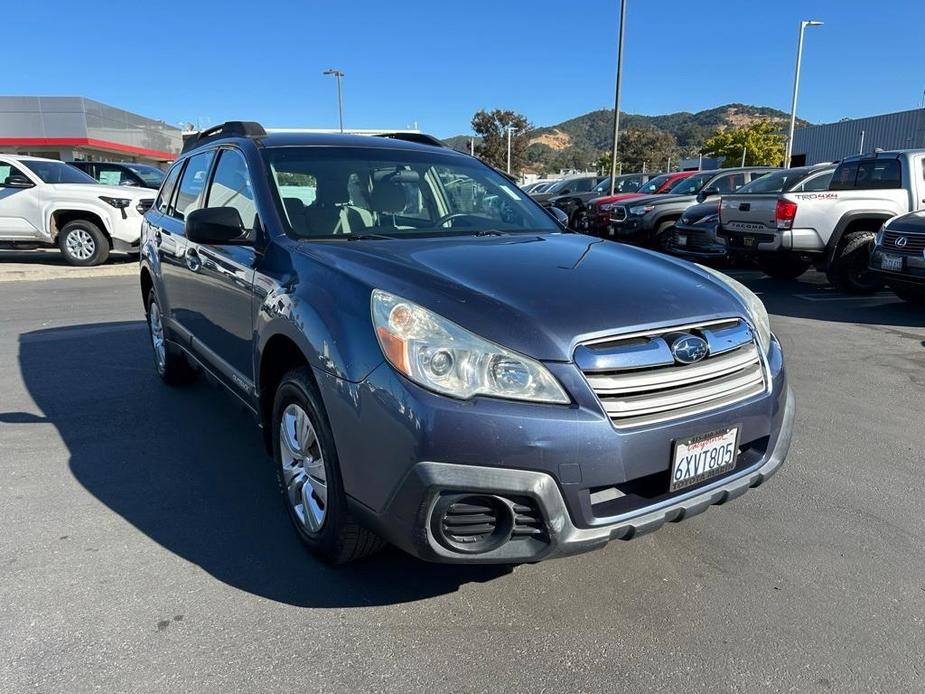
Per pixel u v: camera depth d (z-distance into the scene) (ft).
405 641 7.73
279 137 12.36
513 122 214.28
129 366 18.78
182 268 13.74
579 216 49.26
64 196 36.65
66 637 7.68
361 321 7.64
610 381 7.35
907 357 19.99
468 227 11.74
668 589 8.77
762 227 30.14
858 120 128.06
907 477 12.13
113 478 11.79
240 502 10.96
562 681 7.16
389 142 13.17
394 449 7.07
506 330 7.29
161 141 163.53
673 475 7.69
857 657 7.55
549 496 7.00
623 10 69.15
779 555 9.61
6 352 20.18
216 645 7.60
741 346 8.65
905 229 24.71
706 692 7.02
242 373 11.09
